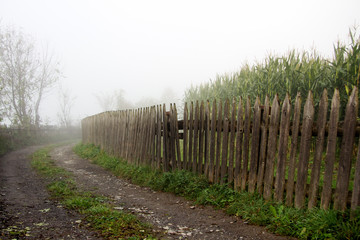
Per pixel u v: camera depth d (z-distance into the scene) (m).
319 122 3.46
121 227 3.58
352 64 5.15
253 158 4.46
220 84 9.72
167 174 6.22
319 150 3.46
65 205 4.56
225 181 5.03
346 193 3.18
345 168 3.18
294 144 3.79
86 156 12.06
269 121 4.26
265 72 7.00
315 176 3.48
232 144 4.85
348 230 2.78
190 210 4.58
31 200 4.91
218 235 3.45
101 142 12.71
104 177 7.72
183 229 3.72
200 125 5.61
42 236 3.16
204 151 5.59
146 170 7.38
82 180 7.20
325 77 5.97
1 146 14.11
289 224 3.36
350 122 3.13
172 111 6.56
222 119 5.14
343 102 5.38
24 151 15.02
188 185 5.50
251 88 7.39
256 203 4.07
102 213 4.12
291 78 6.45
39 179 7.17
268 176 4.17
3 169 8.88
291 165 3.81
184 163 6.16
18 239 3.00
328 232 2.95
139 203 5.12
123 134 9.65
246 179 4.64
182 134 6.30
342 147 3.22
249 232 3.46
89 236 3.23
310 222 3.20
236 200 4.44
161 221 4.07
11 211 4.08
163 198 5.43
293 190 3.83
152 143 7.42
